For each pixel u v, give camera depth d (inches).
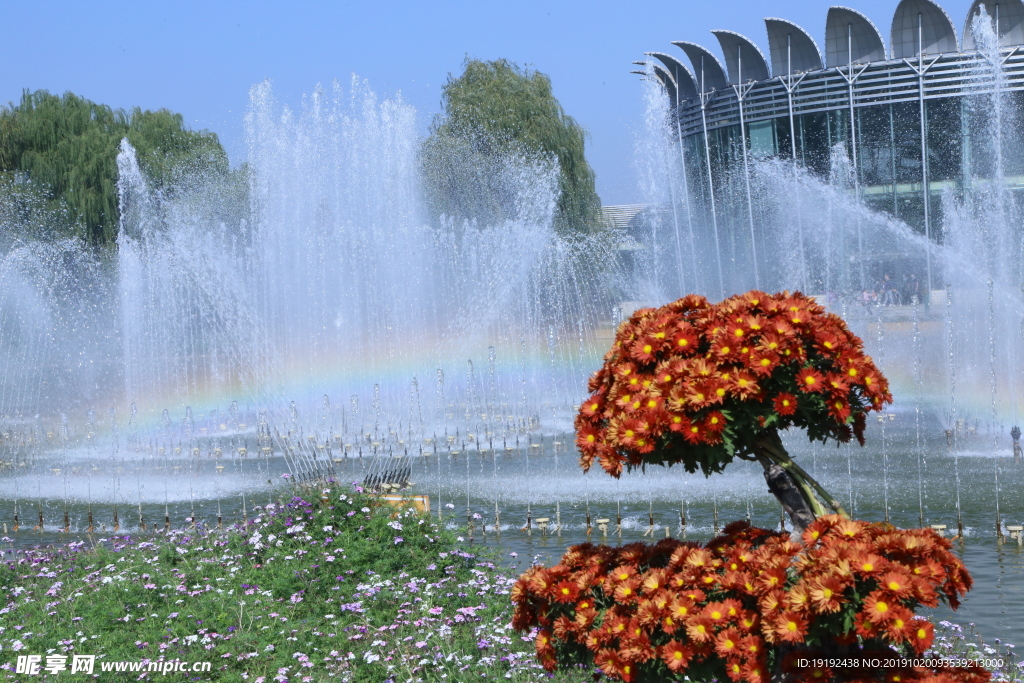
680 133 2230.6
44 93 2007.9
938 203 1962.4
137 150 1964.8
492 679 286.2
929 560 184.4
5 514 650.8
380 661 301.3
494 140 1898.4
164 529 570.3
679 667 195.6
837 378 205.8
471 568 397.7
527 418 1058.7
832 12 1946.4
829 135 2015.3
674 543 227.9
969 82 1903.3
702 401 198.7
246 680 290.0
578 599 220.5
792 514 216.5
